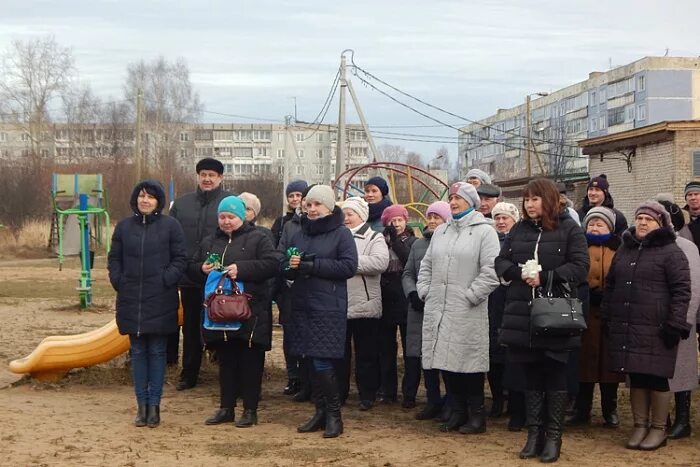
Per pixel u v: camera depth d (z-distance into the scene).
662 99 64.94
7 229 42.91
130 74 75.00
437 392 8.54
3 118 71.75
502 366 8.70
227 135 117.44
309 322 7.69
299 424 8.20
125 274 7.95
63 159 75.44
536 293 7.07
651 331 7.24
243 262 7.79
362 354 8.98
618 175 34.19
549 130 77.31
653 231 7.29
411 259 8.84
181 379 9.91
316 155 108.94
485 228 7.83
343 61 34.12
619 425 8.37
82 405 8.89
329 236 7.80
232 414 8.19
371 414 8.79
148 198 7.99
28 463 6.56
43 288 23.95
